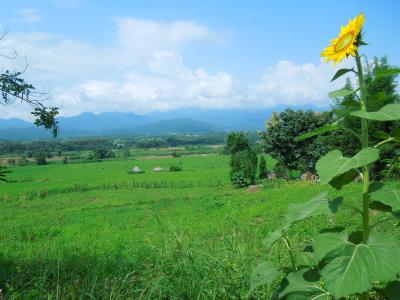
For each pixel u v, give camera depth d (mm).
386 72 2699
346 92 2814
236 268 5789
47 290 6980
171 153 173125
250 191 34375
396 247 2455
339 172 2500
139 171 73250
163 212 25203
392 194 2596
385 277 2320
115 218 24375
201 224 18500
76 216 26734
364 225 2758
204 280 5367
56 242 17297
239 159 40531
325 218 14047
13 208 33531
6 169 6879
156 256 6789
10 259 12656
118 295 5844
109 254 11805
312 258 3262
